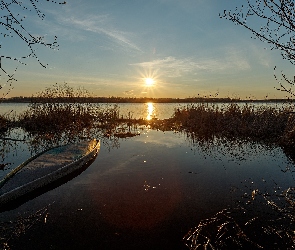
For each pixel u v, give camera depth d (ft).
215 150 34.14
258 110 51.49
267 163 27.94
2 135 44.57
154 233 14.57
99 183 22.20
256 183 21.81
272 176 23.62
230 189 20.53
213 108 55.83
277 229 14.39
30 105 55.72
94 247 13.42
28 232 14.71
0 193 17.84
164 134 47.50
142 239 14.05
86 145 32.91
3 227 15.26
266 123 42.91
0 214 16.85
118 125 59.00
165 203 18.17
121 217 16.30
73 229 15.01
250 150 33.96
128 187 21.20
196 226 15.12
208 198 18.89
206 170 25.59
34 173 21.70
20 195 18.40
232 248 13.05
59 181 22.16
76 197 19.36
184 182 22.26
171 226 15.24
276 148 34.86
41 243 13.71
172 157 30.60
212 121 52.01
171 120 65.82
